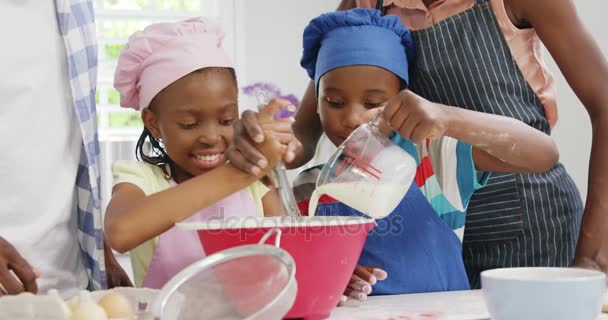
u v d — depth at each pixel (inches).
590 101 53.3
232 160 41.8
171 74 48.6
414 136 40.8
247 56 141.4
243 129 41.6
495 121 45.1
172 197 41.3
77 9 47.8
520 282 29.0
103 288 49.6
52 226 46.1
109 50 135.0
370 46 53.3
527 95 58.4
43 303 27.3
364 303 42.5
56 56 46.8
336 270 35.6
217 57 49.8
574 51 53.8
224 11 139.9
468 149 50.4
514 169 50.0
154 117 51.2
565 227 61.1
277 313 26.4
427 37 58.4
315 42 58.2
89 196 48.9
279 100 41.0
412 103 40.4
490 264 62.0
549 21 54.6
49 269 46.5
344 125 53.7
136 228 40.8
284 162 44.5
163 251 50.5
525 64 58.2
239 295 28.1
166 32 49.7
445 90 58.9
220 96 49.1
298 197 57.6
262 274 28.1
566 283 28.5
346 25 54.8
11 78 43.9
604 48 101.8
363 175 41.9
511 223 60.4
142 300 33.8
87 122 48.0
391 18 55.3
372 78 52.9
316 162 69.7
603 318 33.3
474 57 57.2
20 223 44.8
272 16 142.0
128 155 129.7
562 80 106.1
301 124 66.1
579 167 105.7
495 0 56.3
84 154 48.9
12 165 44.1
